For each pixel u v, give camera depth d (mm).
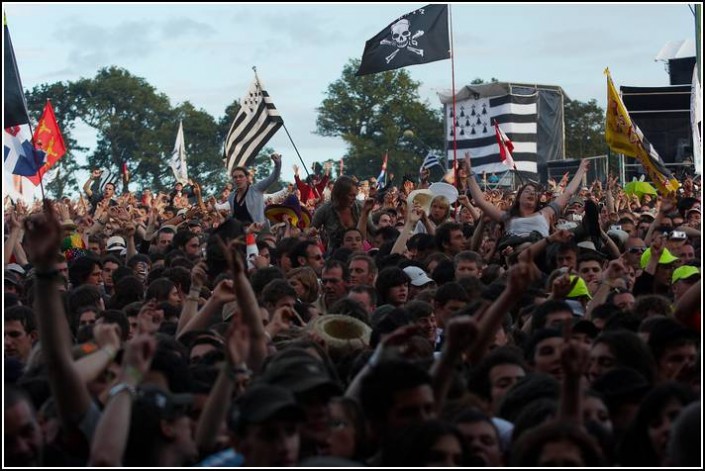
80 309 11742
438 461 6629
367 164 72750
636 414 7305
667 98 34781
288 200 18219
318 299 12531
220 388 7324
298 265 14250
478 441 7215
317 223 16812
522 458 6699
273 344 9375
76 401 7211
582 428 6785
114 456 6773
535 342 8961
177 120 56906
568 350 6996
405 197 20578
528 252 8172
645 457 7227
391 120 73000
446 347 7371
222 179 57625
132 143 55750
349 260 12945
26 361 10234
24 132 17734
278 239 18281
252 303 8352
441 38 21000
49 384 7664
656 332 8781
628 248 15078
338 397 7266
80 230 20047
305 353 7625
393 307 10664
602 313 10398
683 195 23641
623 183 34031
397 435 6766
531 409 7355
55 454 7199
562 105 48625
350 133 73125
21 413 6988
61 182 49312
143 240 19719
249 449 6660
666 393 7219
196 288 10805
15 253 15477
